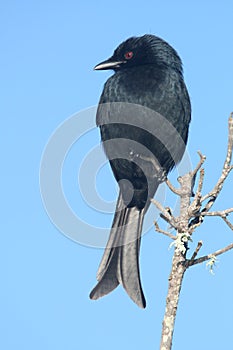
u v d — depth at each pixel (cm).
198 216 826
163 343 754
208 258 793
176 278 789
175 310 773
